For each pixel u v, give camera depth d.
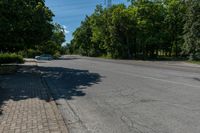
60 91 12.57
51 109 8.20
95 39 75.62
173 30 61.22
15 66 27.34
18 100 9.77
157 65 29.72
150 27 60.19
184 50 44.38
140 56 65.12
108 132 6.22
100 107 8.82
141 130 6.27
